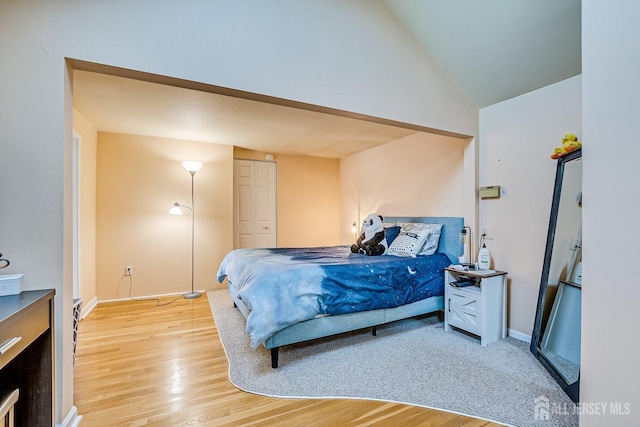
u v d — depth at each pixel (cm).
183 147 421
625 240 112
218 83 176
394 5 242
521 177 263
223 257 444
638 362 107
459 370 211
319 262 270
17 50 138
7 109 137
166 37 164
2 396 110
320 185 559
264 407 171
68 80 148
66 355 147
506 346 251
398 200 418
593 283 124
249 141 434
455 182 329
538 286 251
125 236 388
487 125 291
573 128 229
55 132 142
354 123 347
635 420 108
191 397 180
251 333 202
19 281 133
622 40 113
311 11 209
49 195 141
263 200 517
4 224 137
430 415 164
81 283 321
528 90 255
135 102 283
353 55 226
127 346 252
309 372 209
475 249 296
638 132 108
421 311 290
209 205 436
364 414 165
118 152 385
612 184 117
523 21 210
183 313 338
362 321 254
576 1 187
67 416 148
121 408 169
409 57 254
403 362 223
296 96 202
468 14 223
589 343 125
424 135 374
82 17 147
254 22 188
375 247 333
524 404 172
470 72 264
